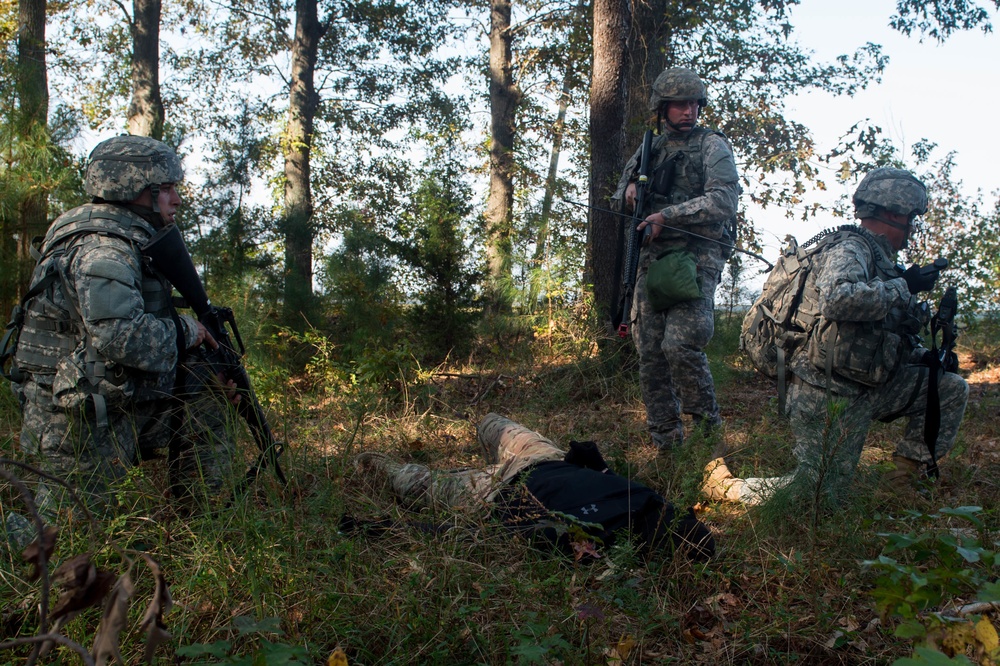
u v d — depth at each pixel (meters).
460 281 9.95
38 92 6.74
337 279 9.53
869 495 3.90
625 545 3.07
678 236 5.07
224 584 2.62
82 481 3.23
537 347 9.50
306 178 16.73
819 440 3.83
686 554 3.21
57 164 6.76
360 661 2.49
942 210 12.99
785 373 4.19
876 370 3.95
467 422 6.18
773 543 3.44
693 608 2.95
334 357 8.91
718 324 8.41
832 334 3.97
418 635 2.55
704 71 14.88
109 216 3.39
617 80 8.96
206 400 3.61
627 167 5.41
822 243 4.15
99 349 3.18
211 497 3.25
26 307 3.34
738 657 2.69
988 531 3.39
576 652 2.49
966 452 5.15
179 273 3.49
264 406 5.37
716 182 4.97
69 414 3.25
